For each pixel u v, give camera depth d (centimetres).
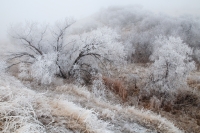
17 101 373
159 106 1204
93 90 1234
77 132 363
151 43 2086
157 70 1312
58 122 376
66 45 1472
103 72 1587
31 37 1347
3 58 1362
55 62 1298
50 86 1094
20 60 1416
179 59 1238
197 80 1546
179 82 1267
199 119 1109
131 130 529
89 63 1475
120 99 1237
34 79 1170
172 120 1048
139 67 1834
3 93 403
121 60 1488
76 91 1036
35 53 1413
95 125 403
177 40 1362
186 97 1319
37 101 454
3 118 315
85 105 693
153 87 1322
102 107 721
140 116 716
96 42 1326
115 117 591
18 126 306
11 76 1128
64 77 1428
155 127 630
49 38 1437
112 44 1376
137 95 1336
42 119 368
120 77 1567
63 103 489
